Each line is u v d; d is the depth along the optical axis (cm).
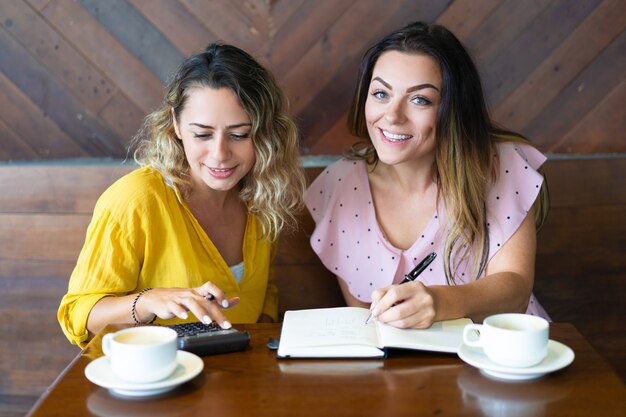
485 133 162
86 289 148
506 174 163
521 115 208
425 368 113
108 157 212
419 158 163
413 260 165
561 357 112
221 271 159
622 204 192
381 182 170
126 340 108
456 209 158
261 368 113
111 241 149
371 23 204
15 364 190
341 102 208
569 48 205
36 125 212
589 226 192
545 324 111
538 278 192
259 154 155
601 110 208
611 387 106
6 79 210
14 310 189
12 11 206
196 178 158
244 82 148
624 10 204
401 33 155
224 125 147
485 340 110
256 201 162
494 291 141
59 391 105
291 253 191
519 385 107
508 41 205
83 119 211
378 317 126
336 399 103
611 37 205
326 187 175
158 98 208
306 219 189
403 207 168
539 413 98
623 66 206
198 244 157
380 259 167
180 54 206
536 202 174
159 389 104
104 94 209
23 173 188
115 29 206
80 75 209
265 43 205
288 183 164
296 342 119
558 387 106
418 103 153
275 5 204
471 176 158
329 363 115
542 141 210
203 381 109
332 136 210
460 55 156
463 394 104
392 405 101
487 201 161
